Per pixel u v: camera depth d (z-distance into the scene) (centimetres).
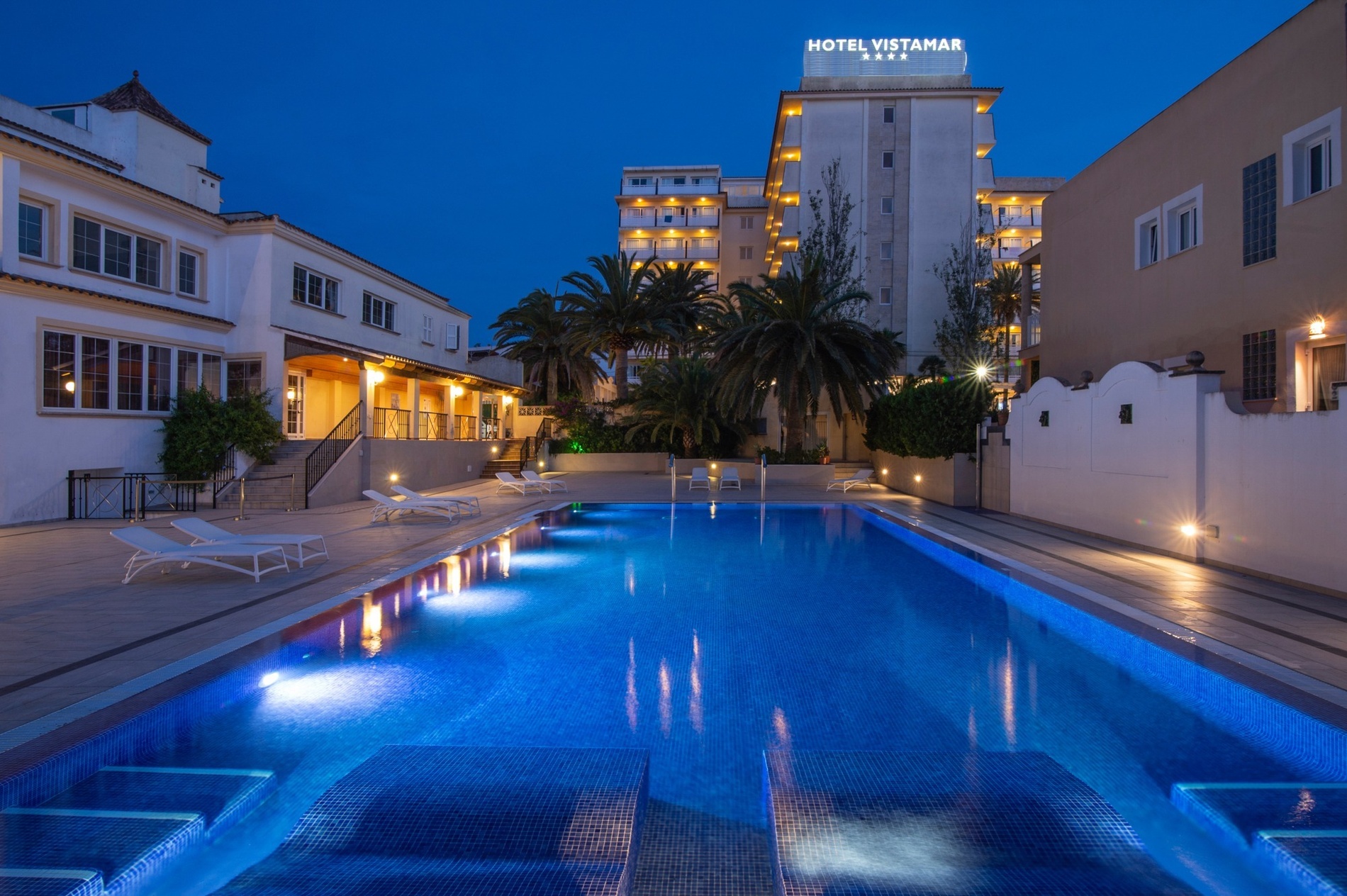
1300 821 302
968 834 281
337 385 2341
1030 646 570
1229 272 1301
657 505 1639
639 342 3250
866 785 319
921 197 3697
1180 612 609
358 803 304
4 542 1073
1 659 475
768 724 416
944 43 3966
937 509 1520
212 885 272
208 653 482
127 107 2044
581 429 3000
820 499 1780
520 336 3622
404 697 457
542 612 678
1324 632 546
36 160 1402
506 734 402
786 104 3834
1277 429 750
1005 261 5066
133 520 1375
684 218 6116
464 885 252
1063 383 1202
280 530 1207
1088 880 265
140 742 372
